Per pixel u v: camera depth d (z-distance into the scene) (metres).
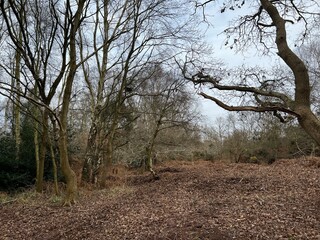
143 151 21.38
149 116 21.83
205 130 26.95
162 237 6.28
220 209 8.12
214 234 6.18
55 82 10.08
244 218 7.14
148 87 19.14
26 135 15.55
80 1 9.88
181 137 24.91
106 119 17.39
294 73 3.35
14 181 14.62
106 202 10.49
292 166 16.75
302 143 21.20
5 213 9.53
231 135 27.16
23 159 15.20
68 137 18.20
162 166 22.22
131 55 15.31
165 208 8.77
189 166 21.42
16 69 13.84
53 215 9.05
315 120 3.11
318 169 14.52
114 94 18.30
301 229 6.30
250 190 11.07
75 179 10.54
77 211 9.27
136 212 8.52
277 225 6.58
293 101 3.31
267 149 23.77
